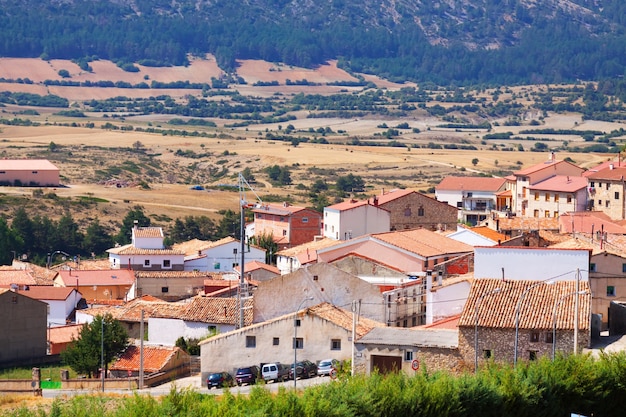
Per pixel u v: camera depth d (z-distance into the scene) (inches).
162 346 7755.9
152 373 7347.4
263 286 7657.5
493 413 5319.9
